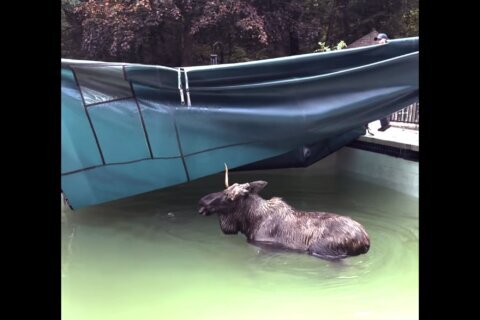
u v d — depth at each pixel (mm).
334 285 4168
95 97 5129
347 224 4668
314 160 8086
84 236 5547
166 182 5625
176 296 4020
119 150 5340
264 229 4973
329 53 5609
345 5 14773
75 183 5262
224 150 5754
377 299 3895
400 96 5844
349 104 5754
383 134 8391
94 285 4230
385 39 5898
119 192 5457
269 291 4074
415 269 4453
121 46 12547
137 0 12508
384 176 7789
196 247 5137
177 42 14289
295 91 5676
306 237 4730
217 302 3891
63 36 15055
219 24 13055
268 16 13422
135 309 3797
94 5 12984
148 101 5340
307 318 3604
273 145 5938
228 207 5148
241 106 5637
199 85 5422
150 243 5309
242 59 14906
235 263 4699
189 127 5543
